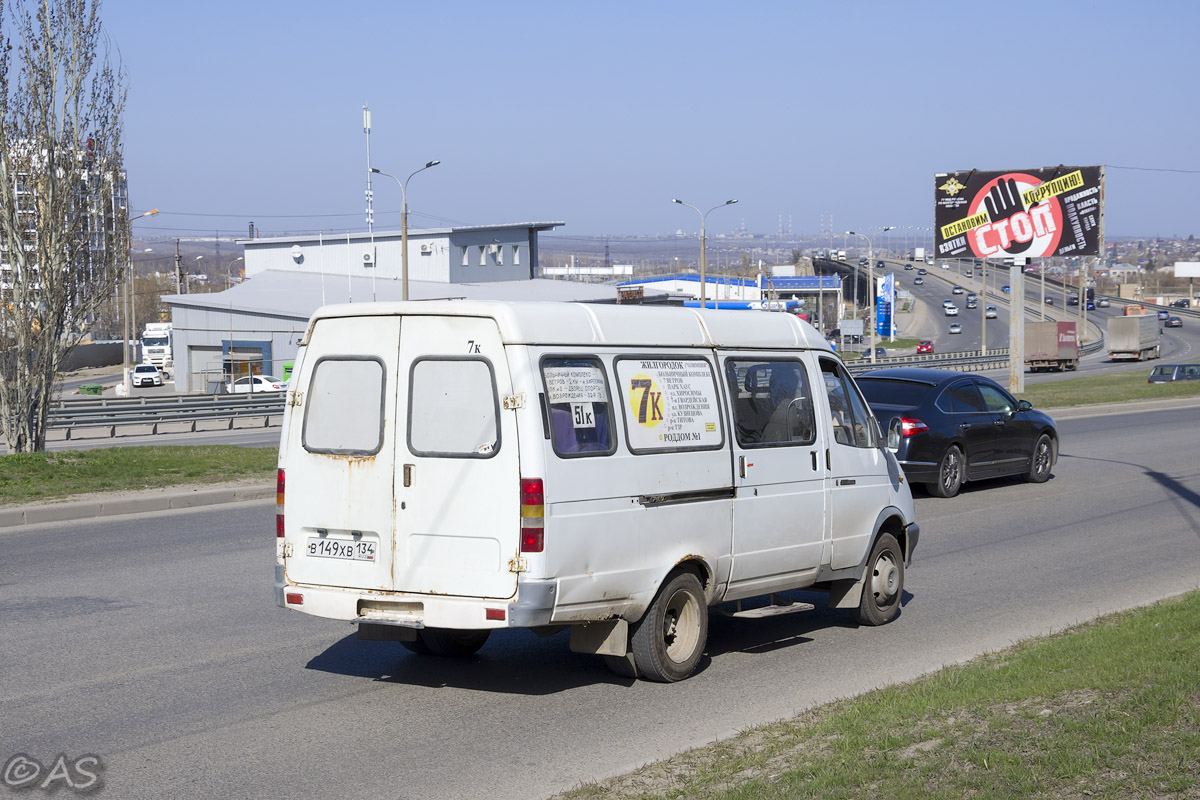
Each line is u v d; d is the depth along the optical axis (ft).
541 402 21.81
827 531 28.27
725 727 21.22
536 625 21.56
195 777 18.40
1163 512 50.08
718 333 25.96
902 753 17.60
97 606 30.78
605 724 21.43
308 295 216.74
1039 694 20.22
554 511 21.71
